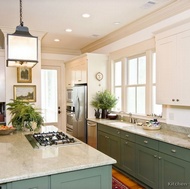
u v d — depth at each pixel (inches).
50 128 130.3
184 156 92.1
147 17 140.4
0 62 184.4
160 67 121.5
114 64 193.8
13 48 81.4
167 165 101.7
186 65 104.3
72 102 223.0
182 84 106.7
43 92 240.5
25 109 121.0
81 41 211.2
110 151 155.1
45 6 123.0
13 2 116.9
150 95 147.6
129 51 166.9
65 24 157.2
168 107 130.1
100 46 212.7
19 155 75.2
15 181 58.2
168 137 108.7
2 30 164.4
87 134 191.0
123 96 179.2
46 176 61.7
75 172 65.3
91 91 193.5
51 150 81.5
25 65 92.8
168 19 129.4
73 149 83.0
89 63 192.4
